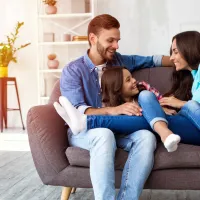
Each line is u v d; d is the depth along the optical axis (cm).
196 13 440
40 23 467
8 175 295
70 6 461
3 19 471
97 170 178
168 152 187
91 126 194
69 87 227
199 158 185
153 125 187
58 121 211
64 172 201
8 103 481
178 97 235
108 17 240
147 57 260
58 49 469
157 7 446
